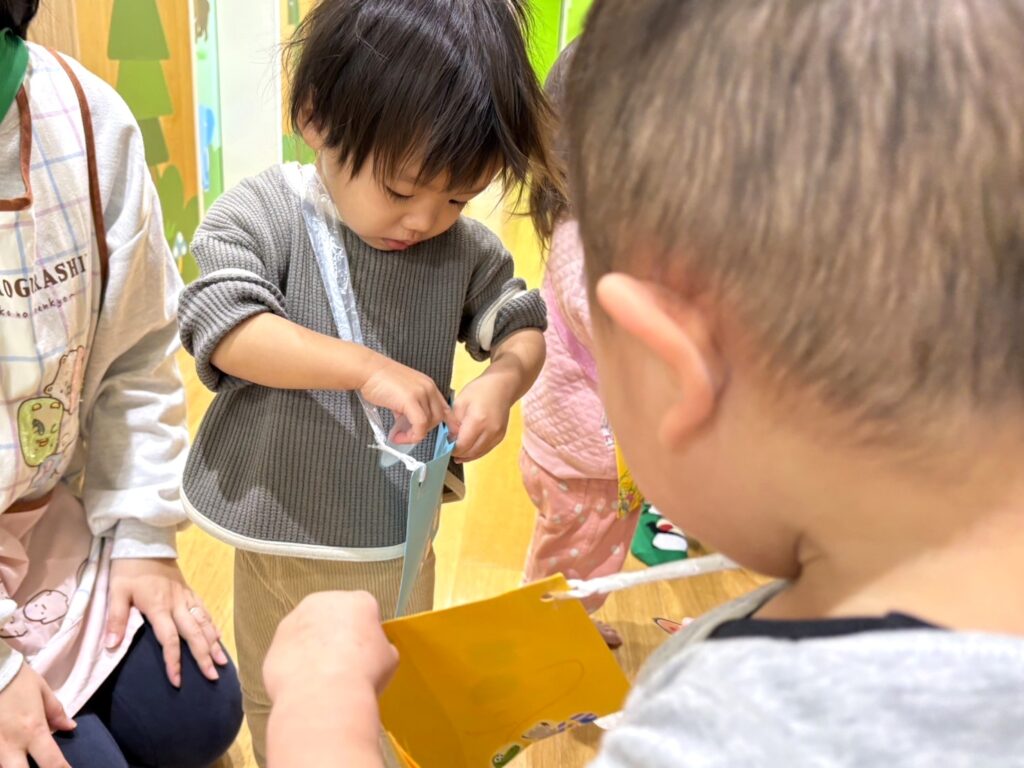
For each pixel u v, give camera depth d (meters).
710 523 0.36
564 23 3.72
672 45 0.32
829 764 0.27
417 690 0.49
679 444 0.34
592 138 0.35
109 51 1.73
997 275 0.28
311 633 0.45
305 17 0.83
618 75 0.34
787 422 0.31
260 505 0.85
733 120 0.30
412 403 0.75
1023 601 0.30
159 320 0.96
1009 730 0.27
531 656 0.50
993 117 0.28
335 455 0.85
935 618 0.30
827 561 0.34
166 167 2.06
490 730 0.53
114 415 0.96
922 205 0.28
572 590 0.46
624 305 0.32
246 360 0.77
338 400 0.84
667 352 0.32
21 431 0.81
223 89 2.38
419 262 0.86
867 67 0.28
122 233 0.88
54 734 0.86
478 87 0.72
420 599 0.95
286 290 0.84
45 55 0.83
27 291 0.78
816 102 0.29
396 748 0.45
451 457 0.85
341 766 0.39
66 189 0.81
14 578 0.87
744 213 0.29
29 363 0.79
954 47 0.28
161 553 0.97
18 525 0.87
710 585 1.50
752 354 0.31
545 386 1.20
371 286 0.84
